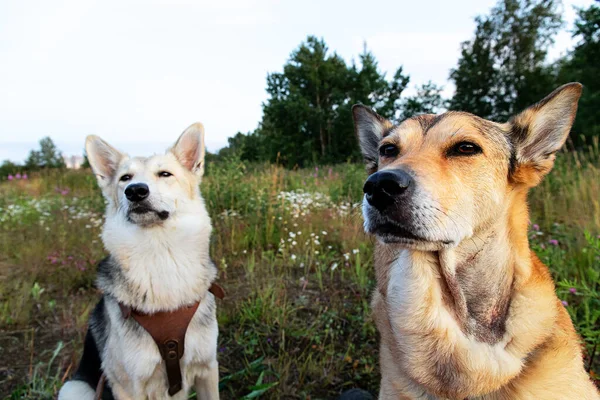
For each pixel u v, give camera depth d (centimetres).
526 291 31
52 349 60
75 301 75
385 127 46
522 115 36
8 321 66
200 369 46
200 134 60
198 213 54
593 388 32
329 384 50
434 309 31
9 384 52
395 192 29
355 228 94
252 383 51
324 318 64
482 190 33
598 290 60
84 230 109
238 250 94
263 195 111
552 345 30
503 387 30
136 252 45
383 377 36
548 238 85
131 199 47
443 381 31
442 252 31
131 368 41
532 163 35
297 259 86
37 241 101
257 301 66
